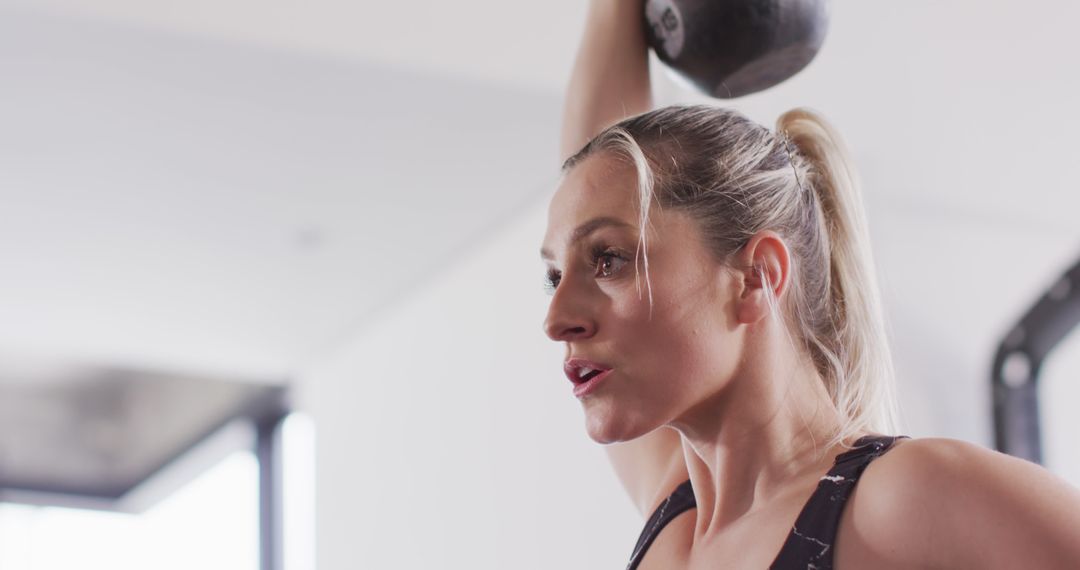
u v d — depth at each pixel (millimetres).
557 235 1186
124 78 4020
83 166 4574
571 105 1622
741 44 1500
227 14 3723
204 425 6684
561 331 1153
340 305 5828
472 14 3783
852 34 3846
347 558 6070
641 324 1131
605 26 1610
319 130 4383
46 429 6531
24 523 6973
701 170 1185
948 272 4629
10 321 5711
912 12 3762
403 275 5523
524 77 3996
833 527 1064
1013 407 4281
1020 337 4254
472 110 4219
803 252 1224
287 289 5629
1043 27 3793
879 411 1237
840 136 1323
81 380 6184
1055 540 947
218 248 5227
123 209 4891
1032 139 4316
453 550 5121
